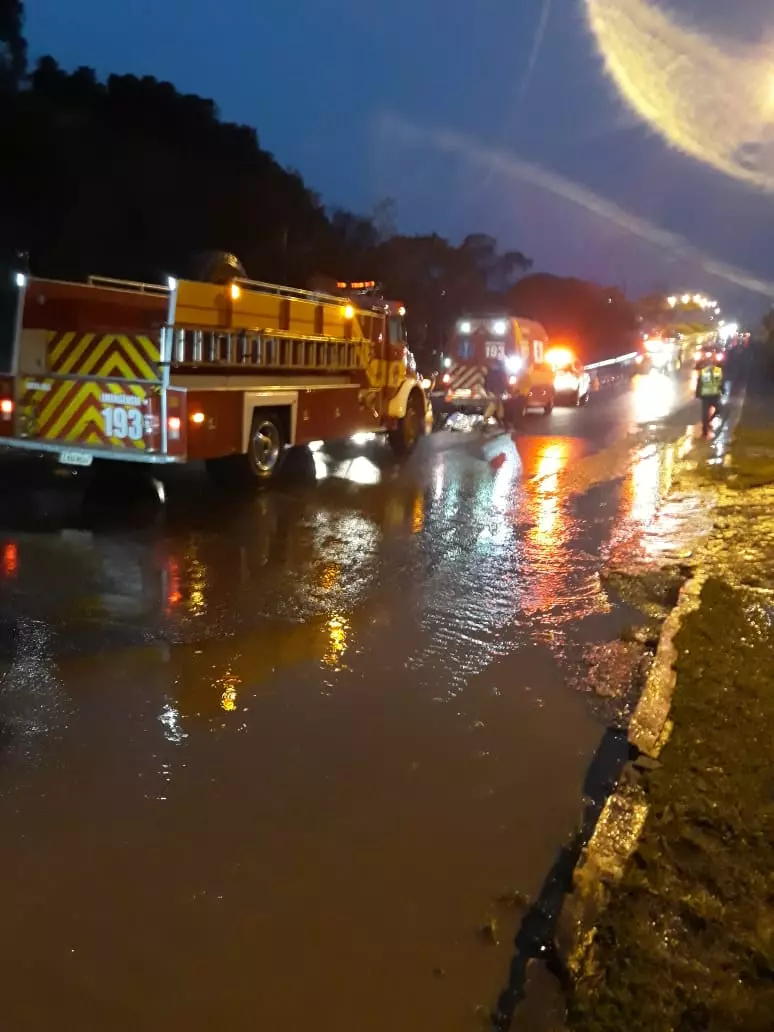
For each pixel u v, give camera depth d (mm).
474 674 5645
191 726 4812
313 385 12297
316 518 9938
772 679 5234
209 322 9969
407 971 3104
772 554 8438
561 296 74312
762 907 3268
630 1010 2787
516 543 9000
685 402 27969
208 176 31812
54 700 5062
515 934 3293
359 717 4984
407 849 3787
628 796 3965
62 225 25734
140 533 8961
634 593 7379
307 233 38156
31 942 3201
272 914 3369
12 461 12711
